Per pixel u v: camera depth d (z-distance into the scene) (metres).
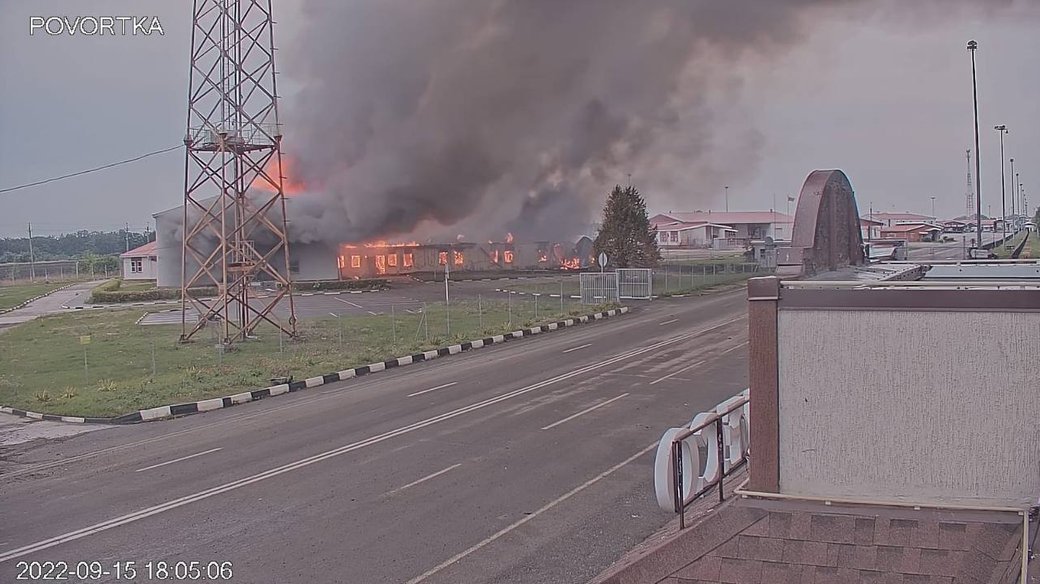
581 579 6.50
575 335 23.38
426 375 17.28
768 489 5.52
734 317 26.12
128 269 56.38
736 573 5.07
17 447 11.95
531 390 14.83
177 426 13.16
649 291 34.12
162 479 9.83
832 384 5.34
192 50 22.34
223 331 24.11
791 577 4.90
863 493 5.29
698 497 6.05
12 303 42.31
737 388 14.27
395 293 40.22
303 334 23.91
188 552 7.34
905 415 5.16
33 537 7.89
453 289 41.88
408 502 8.58
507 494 8.76
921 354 5.11
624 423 11.89
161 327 27.86
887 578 4.67
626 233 41.75
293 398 15.34
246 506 8.62
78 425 13.45
